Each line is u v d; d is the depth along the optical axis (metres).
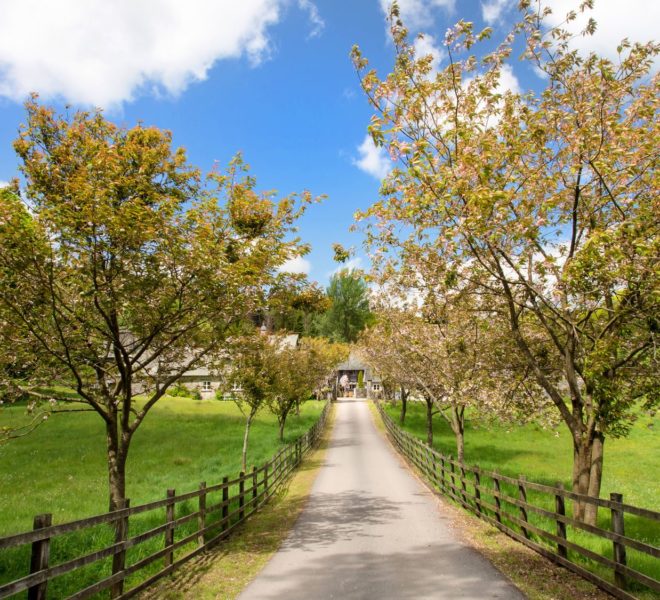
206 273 8.91
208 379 51.19
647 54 8.38
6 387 8.89
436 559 7.61
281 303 11.69
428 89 8.01
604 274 7.89
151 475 18.91
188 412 40.31
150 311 9.13
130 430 9.98
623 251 7.56
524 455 25.81
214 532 9.43
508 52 7.92
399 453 25.72
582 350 9.52
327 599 5.88
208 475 19.03
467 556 7.74
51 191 9.73
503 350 12.16
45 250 7.99
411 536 9.27
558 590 6.00
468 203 7.20
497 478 9.91
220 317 10.12
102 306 9.05
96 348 9.95
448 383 15.95
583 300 8.66
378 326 21.80
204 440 28.94
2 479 17.75
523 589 6.06
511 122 8.61
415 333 18.25
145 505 6.52
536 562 7.29
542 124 8.58
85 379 10.48
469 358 14.13
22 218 8.18
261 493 13.04
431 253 9.88
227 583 6.61
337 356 51.00
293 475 18.75
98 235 8.48
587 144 8.09
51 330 9.28
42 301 8.59
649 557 8.17
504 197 7.05
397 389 42.53
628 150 8.17
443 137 7.91
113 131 10.72
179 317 9.73
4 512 12.72
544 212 8.16
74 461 21.56
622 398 9.02
